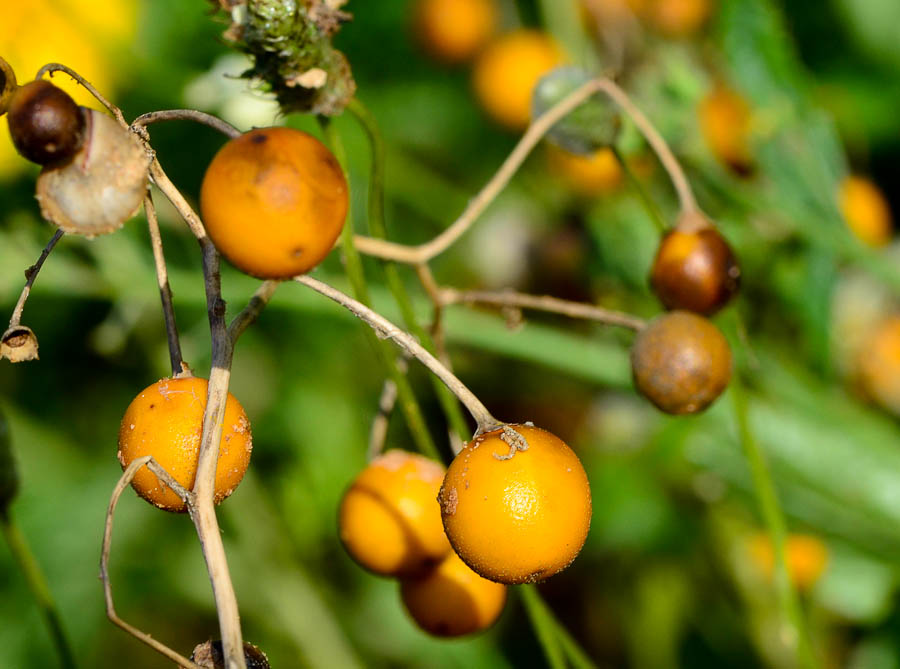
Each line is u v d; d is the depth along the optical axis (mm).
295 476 403
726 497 377
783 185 370
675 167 283
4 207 369
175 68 401
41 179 230
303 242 229
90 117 229
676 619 400
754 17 374
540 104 290
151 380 412
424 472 272
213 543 233
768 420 371
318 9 260
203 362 410
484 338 355
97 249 364
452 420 287
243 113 403
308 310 358
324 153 230
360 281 275
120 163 230
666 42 400
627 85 381
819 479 368
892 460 368
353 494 271
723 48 379
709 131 378
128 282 365
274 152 228
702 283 278
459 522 236
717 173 366
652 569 403
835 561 381
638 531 403
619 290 404
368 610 398
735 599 396
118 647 394
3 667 375
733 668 393
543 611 282
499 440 236
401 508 269
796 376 378
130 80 398
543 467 235
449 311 355
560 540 235
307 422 411
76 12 371
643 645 401
